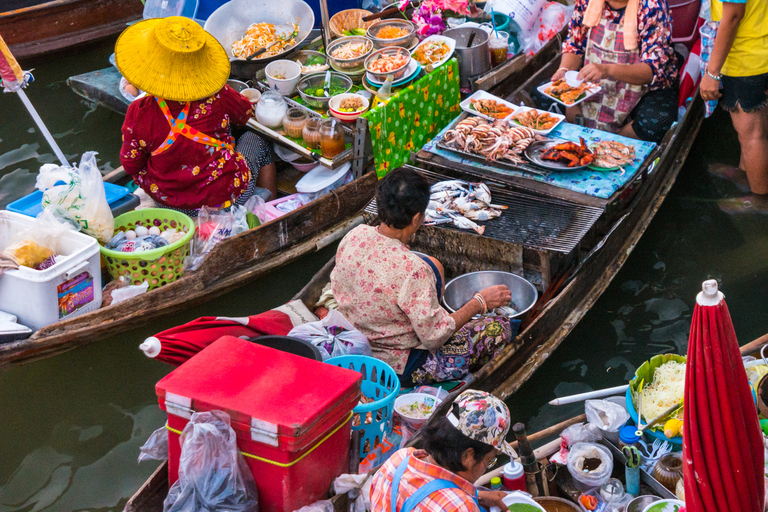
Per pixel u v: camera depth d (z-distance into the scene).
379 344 3.73
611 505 3.02
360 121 5.19
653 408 3.27
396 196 3.35
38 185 4.54
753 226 5.27
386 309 3.54
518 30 6.39
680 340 4.45
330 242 5.24
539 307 4.32
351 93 5.59
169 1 6.41
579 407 4.04
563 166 4.76
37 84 7.55
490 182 5.02
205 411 2.70
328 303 4.15
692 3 5.91
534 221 4.52
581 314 4.43
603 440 3.30
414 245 4.76
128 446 3.92
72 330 4.17
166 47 4.39
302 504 2.83
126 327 4.38
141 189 5.25
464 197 4.72
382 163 5.37
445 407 3.38
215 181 4.82
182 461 2.66
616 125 5.59
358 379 2.87
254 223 5.12
